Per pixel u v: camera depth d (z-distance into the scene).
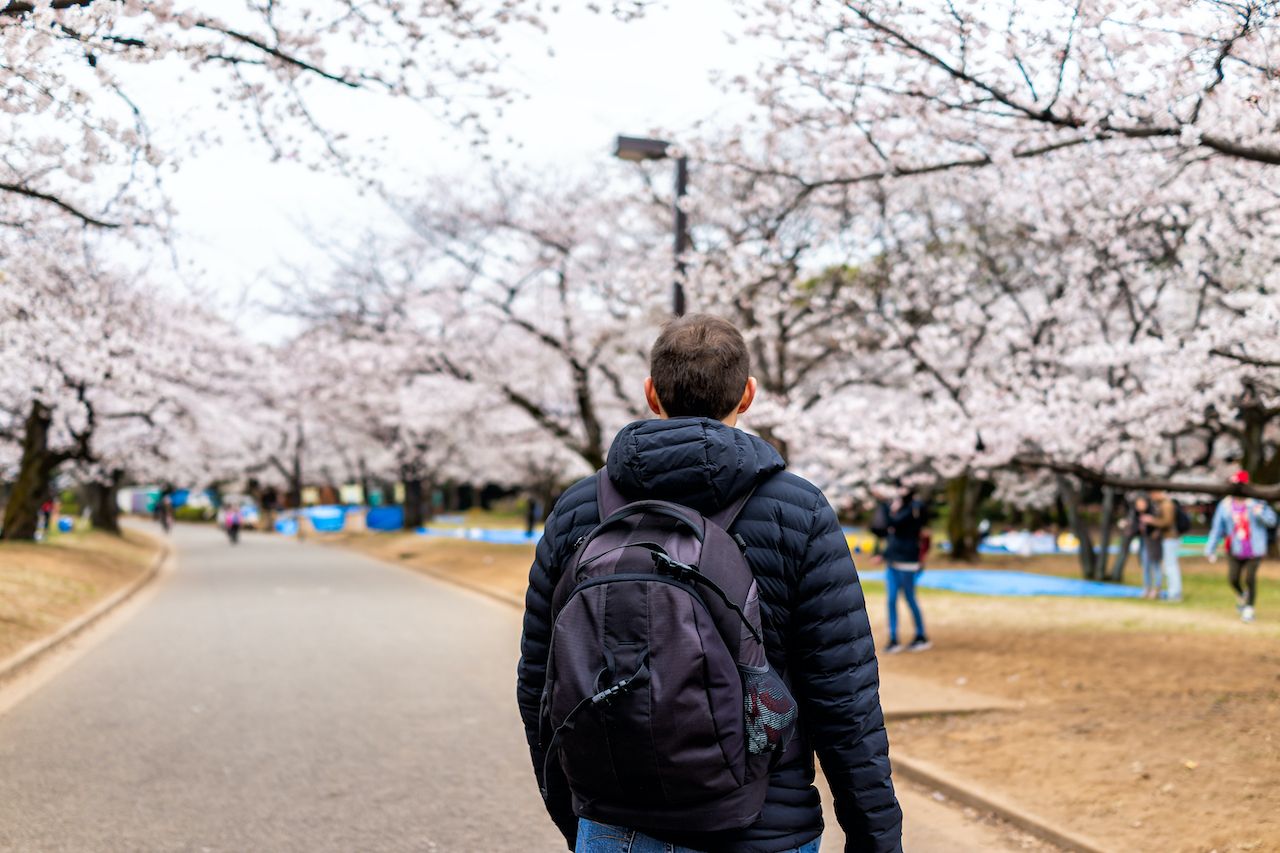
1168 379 9.26
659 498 1.76
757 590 1.72
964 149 8.44
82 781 5.64
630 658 1.57
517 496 66.44
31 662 9.98
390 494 64.12
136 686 8.75
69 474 33.53
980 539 29.47
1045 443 10.06
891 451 10.91
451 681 9.05
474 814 5.05
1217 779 4.77
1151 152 7.45
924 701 7.41
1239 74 6.12
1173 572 14.44
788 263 11.73
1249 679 7.49
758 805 1.65
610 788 1.62
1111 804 4.67
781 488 1.79
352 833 4.75
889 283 13.59
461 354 19.94
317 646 11.43
